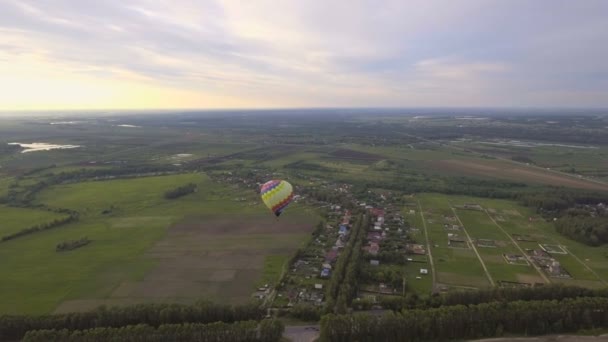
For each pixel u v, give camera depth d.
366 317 92.19
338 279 117.00
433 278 126.06
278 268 131.50
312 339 92.38
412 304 106.00
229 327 89.56
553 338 92.00
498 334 92.75
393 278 120.31
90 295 114.25
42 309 106.69
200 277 125.25
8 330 92.44
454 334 92.69
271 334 88.94
